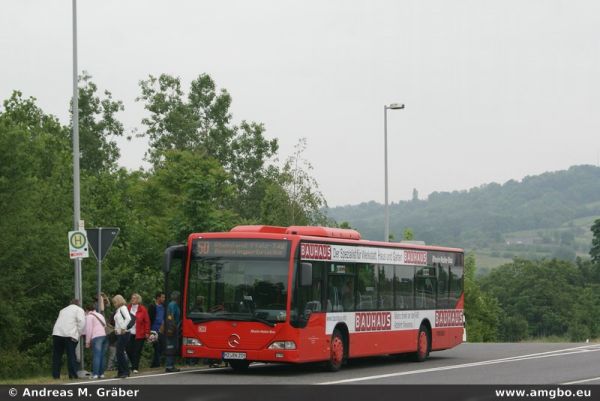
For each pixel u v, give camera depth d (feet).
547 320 520.42
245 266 87.76
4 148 100.22
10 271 99.35
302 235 89.30
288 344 85.76
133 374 88.58
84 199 125.70
